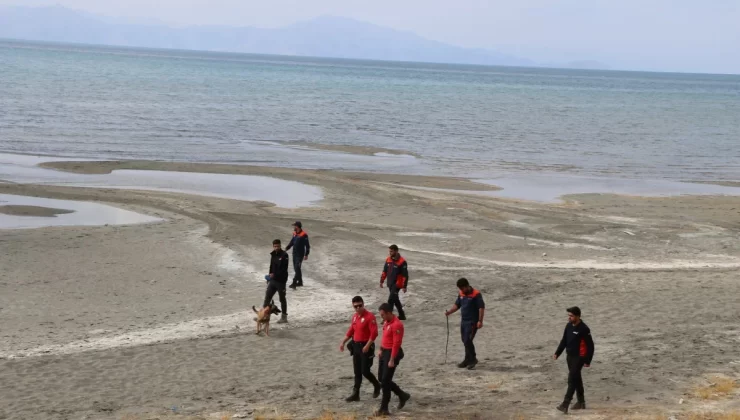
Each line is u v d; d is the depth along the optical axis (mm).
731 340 16312
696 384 13023
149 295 19891
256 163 45906
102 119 63719
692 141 72750
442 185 40500
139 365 14523
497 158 53781
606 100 141875
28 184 35031
